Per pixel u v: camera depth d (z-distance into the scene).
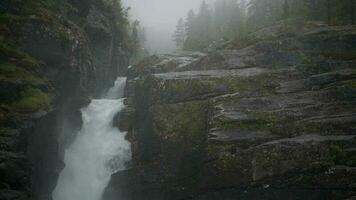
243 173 22.34
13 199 17.94
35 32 28.09
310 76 27.62
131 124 32.41
